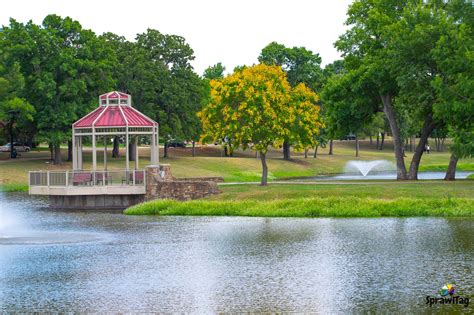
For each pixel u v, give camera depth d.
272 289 23.66
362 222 37.66
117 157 86.75
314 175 85.56
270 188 47.56
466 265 26.45
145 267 27.45
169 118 85.94
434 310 21.00
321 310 21.17
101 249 31.45
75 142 49.25
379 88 55.91
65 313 21.42
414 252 29.00
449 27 49.66
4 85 69.50
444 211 39.28
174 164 80.31
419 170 92.00
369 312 20.89
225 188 48.81
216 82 50.41
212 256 29.28
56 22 77.94
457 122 48.59
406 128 101.75
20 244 33.09
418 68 50.47
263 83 49.41
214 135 50.81
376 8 56.28
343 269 26.31
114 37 90.62
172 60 90.81
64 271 27.05
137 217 42.00
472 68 47.22
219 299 22.59
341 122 60.44
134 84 83.25
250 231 35.38
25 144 106.12
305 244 31.44
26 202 53.00
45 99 73.88
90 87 79.31
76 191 46.62
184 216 42.03
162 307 21.84
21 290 24.28
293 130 51.66
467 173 81.12
